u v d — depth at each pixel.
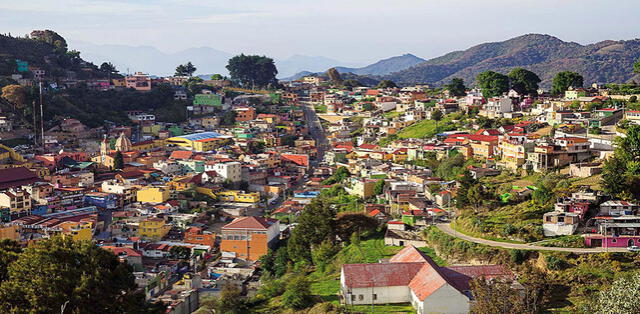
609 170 131.88
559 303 98.12
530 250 113.25
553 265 107.00
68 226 176.38
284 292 123.94
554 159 160.50
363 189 197.00
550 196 130.88
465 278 102.69
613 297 82.69
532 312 92.69
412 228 145.50
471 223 132.38
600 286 100.81
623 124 191.25
